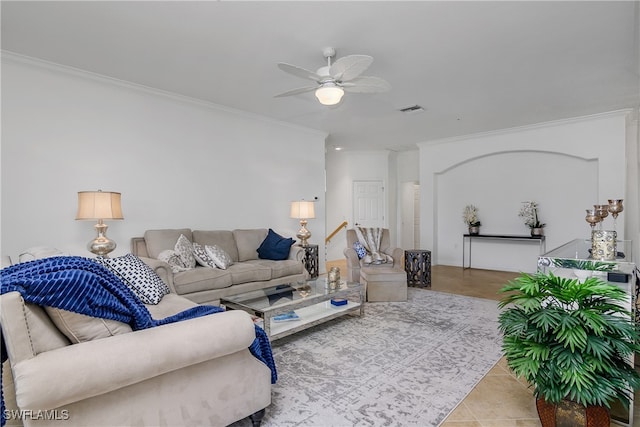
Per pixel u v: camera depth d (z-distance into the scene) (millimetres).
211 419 1637
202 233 4539
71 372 1191
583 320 1596
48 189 3508
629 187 5457
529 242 6496
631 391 1742
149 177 4242
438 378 2418
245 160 5289
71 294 1308
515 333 1765
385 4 2498
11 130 3307
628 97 4578
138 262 2713
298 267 4652
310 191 6301
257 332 1994
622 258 2133
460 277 6102
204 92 4332
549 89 4266
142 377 1359
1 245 3256
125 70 3646
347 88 3219
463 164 7242
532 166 6426
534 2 2490
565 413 1713
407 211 9375
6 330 1177
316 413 2000
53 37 2947
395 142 7543
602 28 2848
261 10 2561
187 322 1560
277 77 3846
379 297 4391
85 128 3744
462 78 3900
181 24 2748
